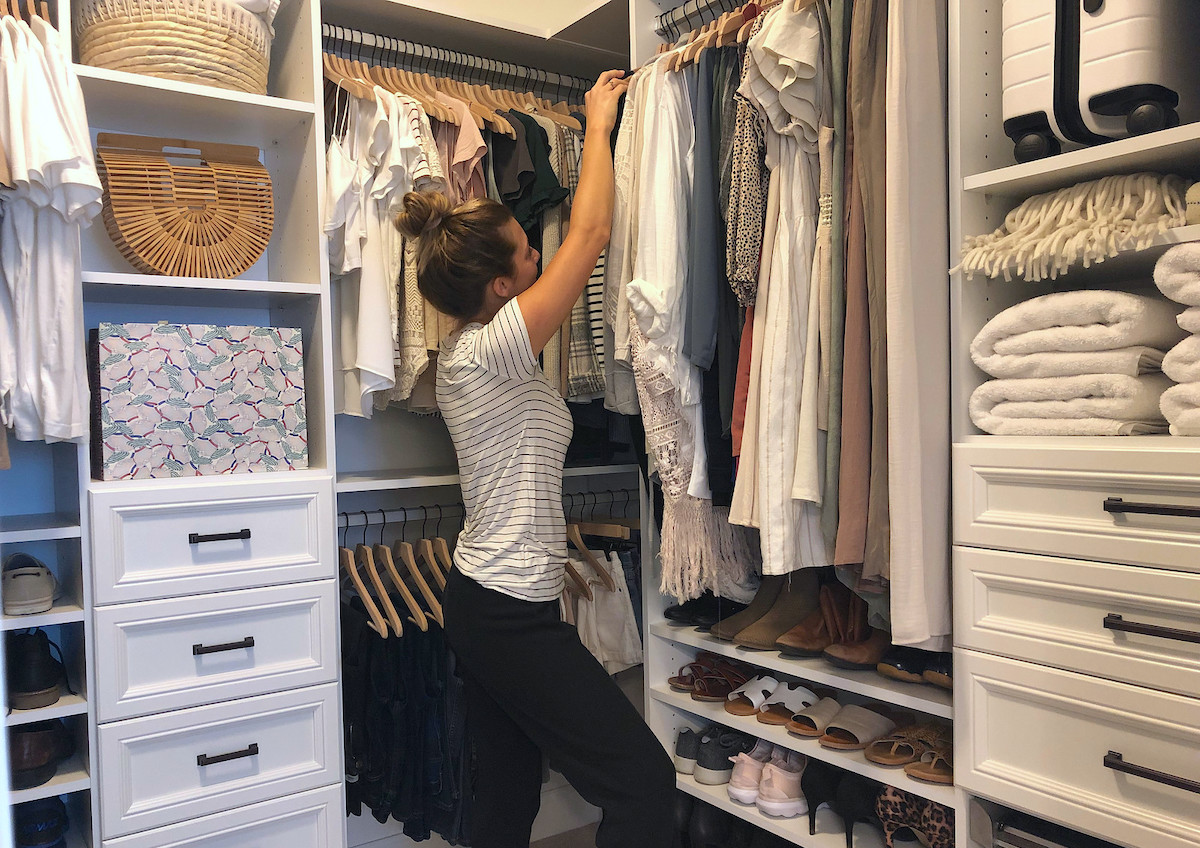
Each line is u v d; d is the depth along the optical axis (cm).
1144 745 120
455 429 161
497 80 247
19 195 146
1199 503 114
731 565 187
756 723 187
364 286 192
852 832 165
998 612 137
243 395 179
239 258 185
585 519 262
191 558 167
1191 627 115
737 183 165
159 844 162
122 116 185
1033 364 133
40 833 160
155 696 163
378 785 192
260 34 183
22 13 169
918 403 141
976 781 139
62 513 179
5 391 148
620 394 193
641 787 148
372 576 200
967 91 143
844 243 152
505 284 163
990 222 147
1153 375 129
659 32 205
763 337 162
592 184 163
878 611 153
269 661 176
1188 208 117
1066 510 128
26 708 155
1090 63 127
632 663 225
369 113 196
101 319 198
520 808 167
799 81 154
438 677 195
